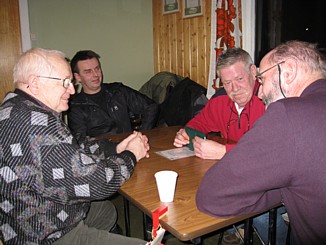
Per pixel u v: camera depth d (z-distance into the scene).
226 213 0.89
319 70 0.91
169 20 3.79
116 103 2.66
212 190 0.89
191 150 1.64
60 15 3.38
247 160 0.81
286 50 0.94
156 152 1.63
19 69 1.11
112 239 1.16
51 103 1.16
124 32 3.81
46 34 3.33
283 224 1.54
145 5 3.92
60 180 0.98
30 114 0.99
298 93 0.92
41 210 1.02
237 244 1.96
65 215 1.08
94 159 1.07
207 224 0.89
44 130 0.97
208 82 3.16
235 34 2.87
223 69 1.63
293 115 0.78
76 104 2.52
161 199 1.04
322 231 0.84
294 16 2.63
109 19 3.68
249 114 1.76
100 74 2.55
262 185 0.80
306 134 0.76
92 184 1.02
